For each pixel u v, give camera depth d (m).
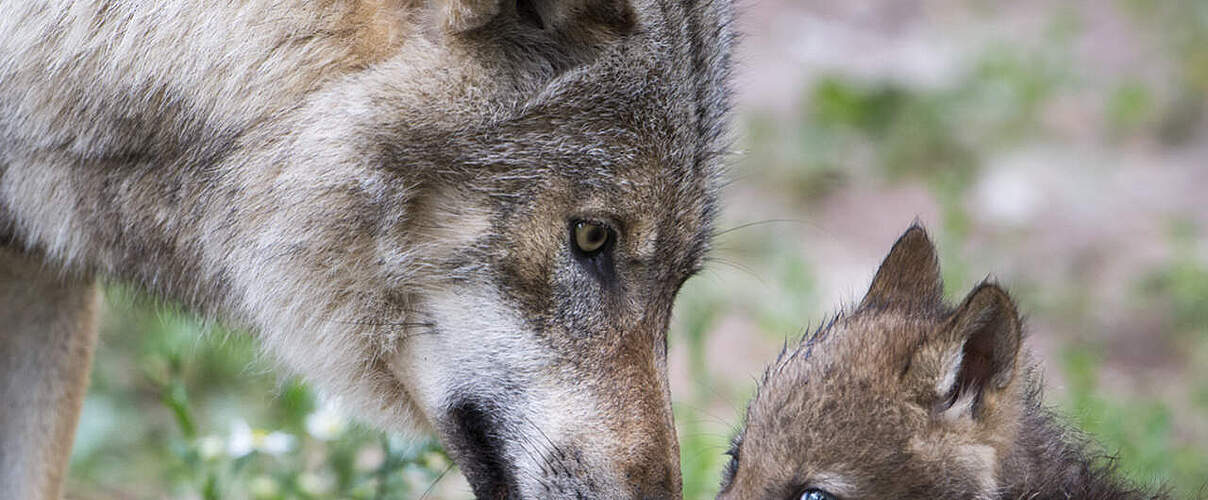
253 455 11.87
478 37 9.13
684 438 14.05
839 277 19.48
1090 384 14.42
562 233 9.45
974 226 20.97
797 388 9.73
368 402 10.27
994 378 9.35
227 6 9.37
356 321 9.79
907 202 22.03
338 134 9.32
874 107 23.83
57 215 9.89
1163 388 16.72
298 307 9.80
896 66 24.98
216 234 9.77
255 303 9.89
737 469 10.06
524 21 9.17
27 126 9.62
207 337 11.04
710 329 16.91
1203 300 18.09
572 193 9.38
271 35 9.34
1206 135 23.11
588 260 9.59
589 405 9.55
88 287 11.06
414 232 9.48
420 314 9.76
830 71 24.61
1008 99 23.86
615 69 9.35
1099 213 20.86
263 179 9.52
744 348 17.61
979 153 22.97
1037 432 9.84
